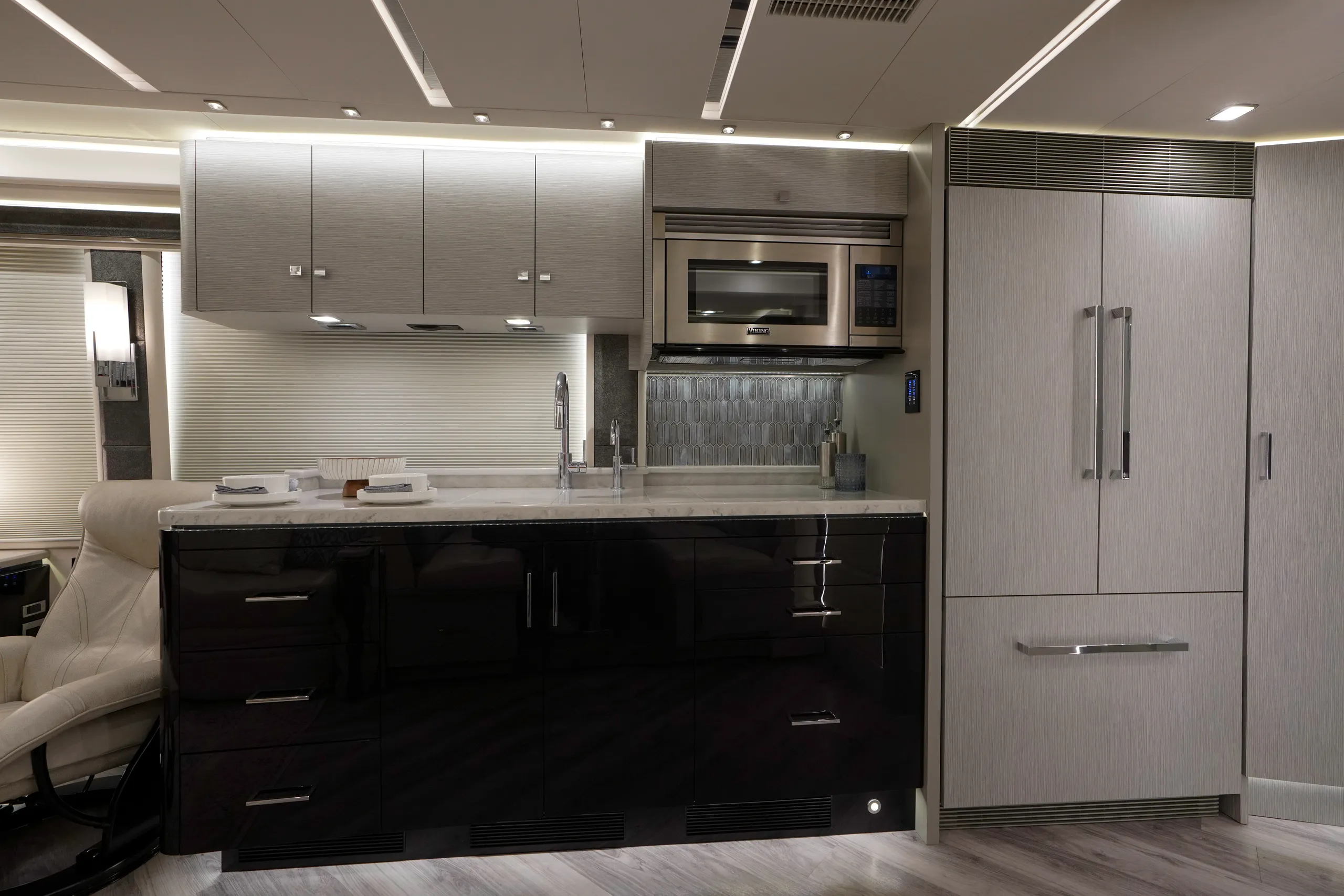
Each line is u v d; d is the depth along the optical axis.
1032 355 2.34
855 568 2.29
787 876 2.10
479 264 2.49
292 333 2.93
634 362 2.92
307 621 2.07
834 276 2.54
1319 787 2.39
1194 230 2.37
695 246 2.50
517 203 2.50
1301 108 2.17
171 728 2.03
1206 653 2.39
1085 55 1.87
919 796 2.35
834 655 2.28
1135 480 2.36
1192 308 2.37
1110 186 2.36
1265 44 1.81
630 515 2.19
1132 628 2.37
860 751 2.29
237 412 2.92
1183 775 2.39
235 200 2.41
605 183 2.53
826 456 2.87
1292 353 2.36
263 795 2.06
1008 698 2.34
